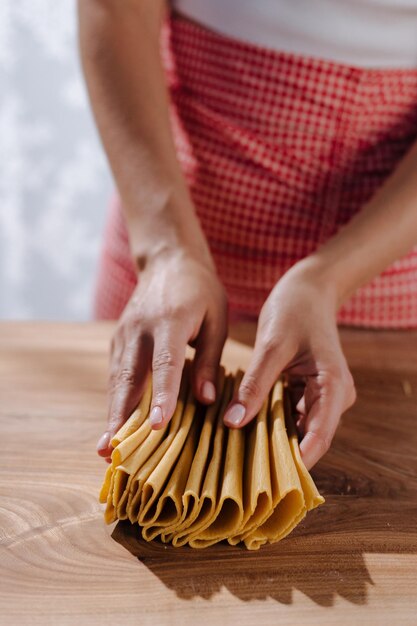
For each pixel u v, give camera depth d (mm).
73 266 1683
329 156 815
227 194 841
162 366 612
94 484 619
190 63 833
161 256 703
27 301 1707
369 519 601
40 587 536
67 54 1486
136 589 538
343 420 704
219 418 627
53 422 684
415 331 855
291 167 820
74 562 553
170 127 781
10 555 556
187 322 643
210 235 866
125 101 759
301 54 786
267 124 812
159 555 561
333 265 694
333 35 776
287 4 770
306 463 590
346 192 828
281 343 627
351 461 657
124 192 744
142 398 620
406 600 541
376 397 736
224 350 785
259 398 610
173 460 569
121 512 573
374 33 775
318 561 563
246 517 550
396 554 572
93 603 527
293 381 679
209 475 564
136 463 559
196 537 559
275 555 566
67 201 1618
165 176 740
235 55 802
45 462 639
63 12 1452
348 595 541
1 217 1623
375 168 824
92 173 1596
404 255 746
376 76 790
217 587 542
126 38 772
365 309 849
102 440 601
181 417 617
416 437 688
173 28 836
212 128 831
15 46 1475
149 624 518
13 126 1546
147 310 657
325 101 796
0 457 643
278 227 840
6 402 705
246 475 579
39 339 801
